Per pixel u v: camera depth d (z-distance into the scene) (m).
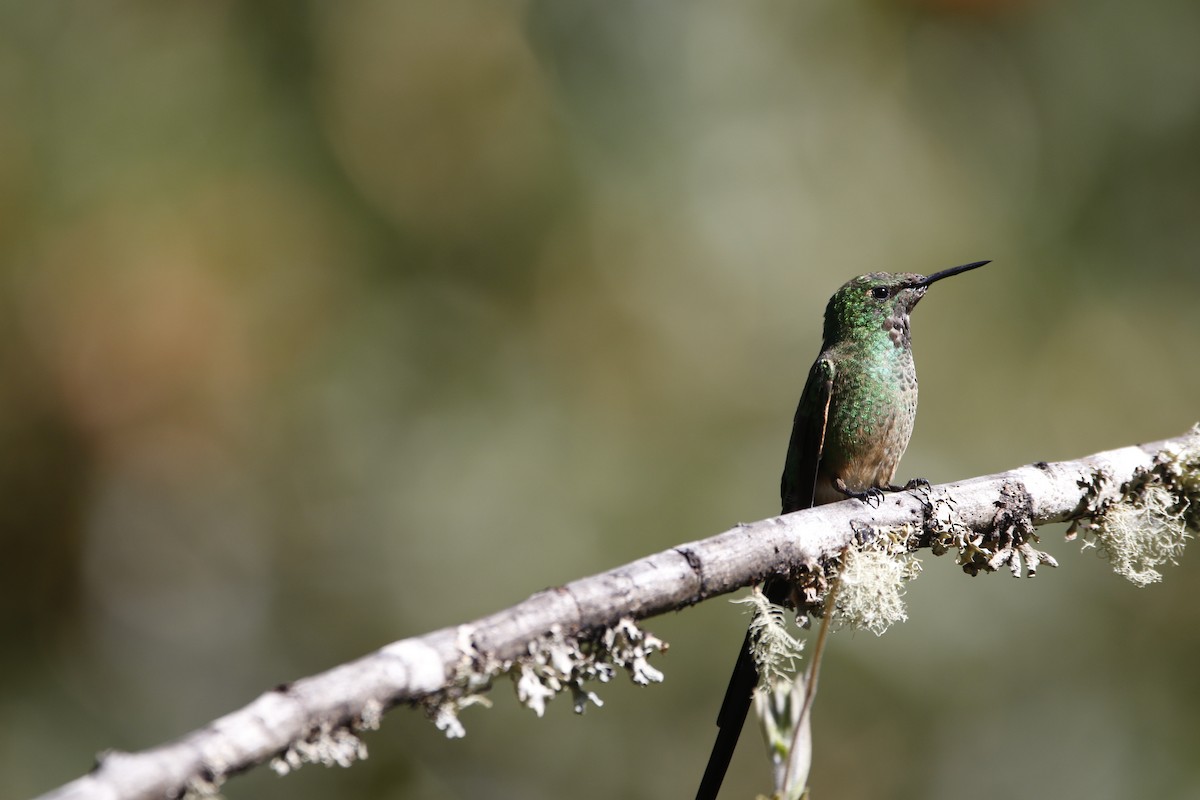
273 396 10.51
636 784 10.16
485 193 10.84
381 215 10.78
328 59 10.74
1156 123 11.45
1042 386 10.70
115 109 10.12
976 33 11.52
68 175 9.95
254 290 10.38
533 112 10.89
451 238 10.84
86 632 10.32
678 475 10.27
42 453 10.05
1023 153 11.41
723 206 10.84
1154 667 10.33
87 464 10.14
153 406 10.17
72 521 10.15
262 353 10.41
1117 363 10.83
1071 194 11.31
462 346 10.75
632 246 10.77
